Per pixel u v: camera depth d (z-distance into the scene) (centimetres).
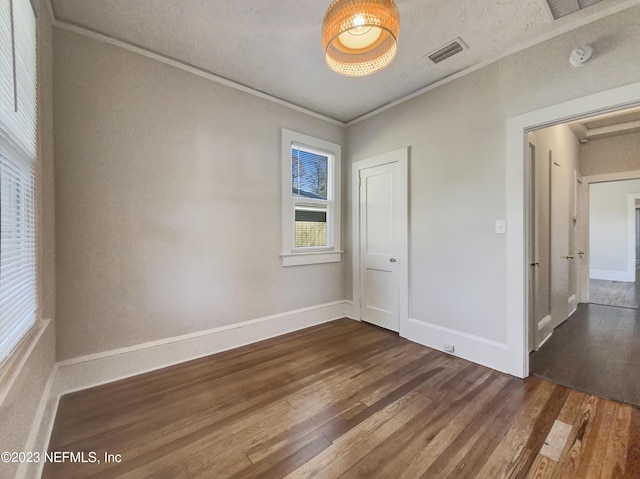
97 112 214
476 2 183
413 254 305
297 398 200
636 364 251
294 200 342
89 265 212
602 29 190
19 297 127
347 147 386
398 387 214
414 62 249
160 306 244
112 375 221
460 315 265
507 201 234
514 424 172
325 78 278
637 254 801
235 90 286
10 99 116
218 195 276
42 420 149
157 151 241
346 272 392
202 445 156
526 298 229
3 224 109
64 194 202
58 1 185
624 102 182
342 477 136
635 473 137
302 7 191
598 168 450
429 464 143
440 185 280
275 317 320
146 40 224
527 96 224
